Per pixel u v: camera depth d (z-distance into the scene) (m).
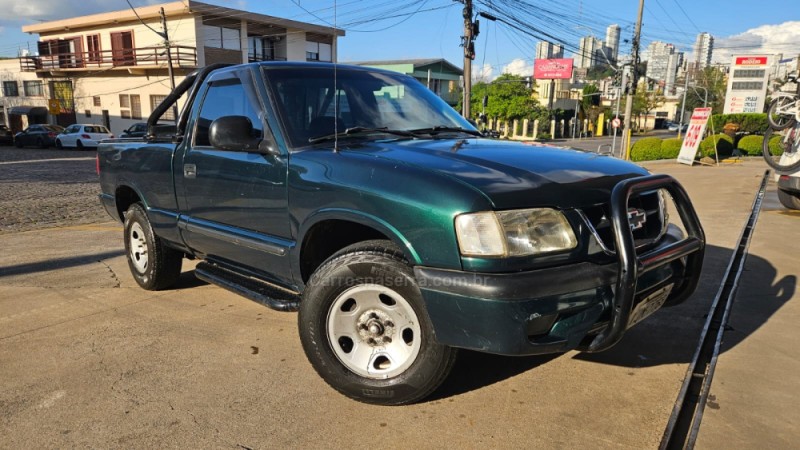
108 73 34.41
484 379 3.17
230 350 3.60
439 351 2.62
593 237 2.54
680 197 2.99
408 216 2.54
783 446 2.50
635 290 2.48
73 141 29.02
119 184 4.83
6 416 2.84
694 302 4.33
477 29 18.83
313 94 3.50
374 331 2.82
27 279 5.27
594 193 2.63
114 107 34.69
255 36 32.25
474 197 2.42
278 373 3.27
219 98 3.79
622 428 2.66
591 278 2.46
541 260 2.42
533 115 52.19
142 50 31.62
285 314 4.26
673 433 2.63
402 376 2.74
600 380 3.14
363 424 2.73
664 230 3.05
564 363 3.36
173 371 3.30
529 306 2.33
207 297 4.68
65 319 4.19
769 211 8.28
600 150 5.29
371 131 3.44
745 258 5.44
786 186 7.99
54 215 9.45
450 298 2.43
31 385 3.15
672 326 3.89
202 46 29.62
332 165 2.90
